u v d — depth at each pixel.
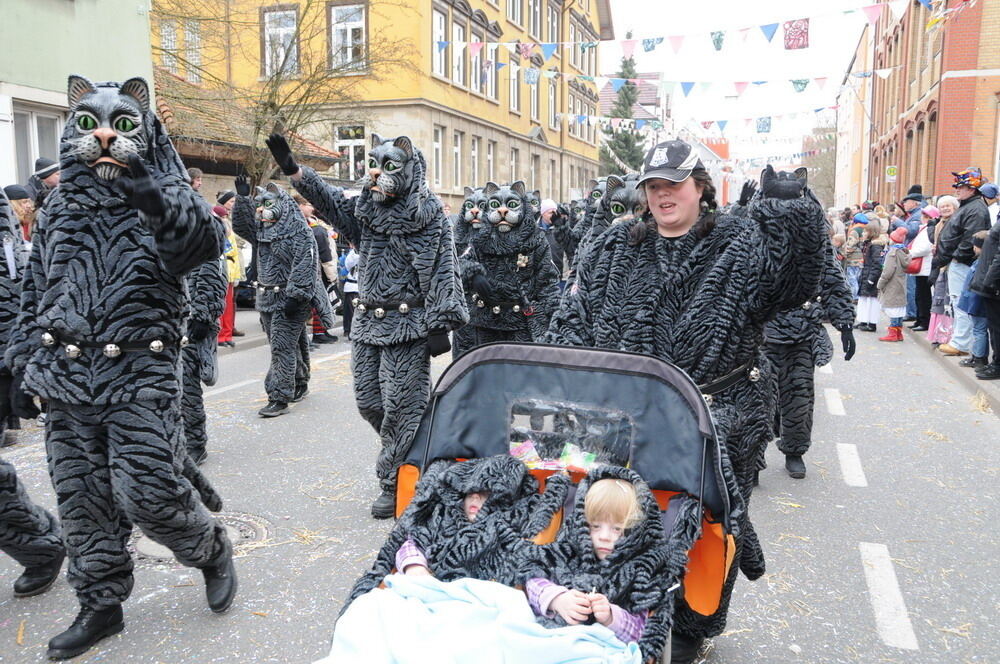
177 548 3.55
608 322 3.23
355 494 5.62
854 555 4.67
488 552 2.72
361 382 5.30
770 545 4.82
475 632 2.37
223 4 18.78
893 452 6.87
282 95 20.67
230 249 12.02
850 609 4.01
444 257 5.10
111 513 3.47
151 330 3.30
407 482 3.07
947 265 11.02
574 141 47.25
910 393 9.27
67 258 3.26
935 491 5.84
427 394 5.21
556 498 2.83
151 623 3.75
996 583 4.32
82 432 3.35
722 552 2.80
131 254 3.27
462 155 32.56
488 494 2.86
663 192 3.11
